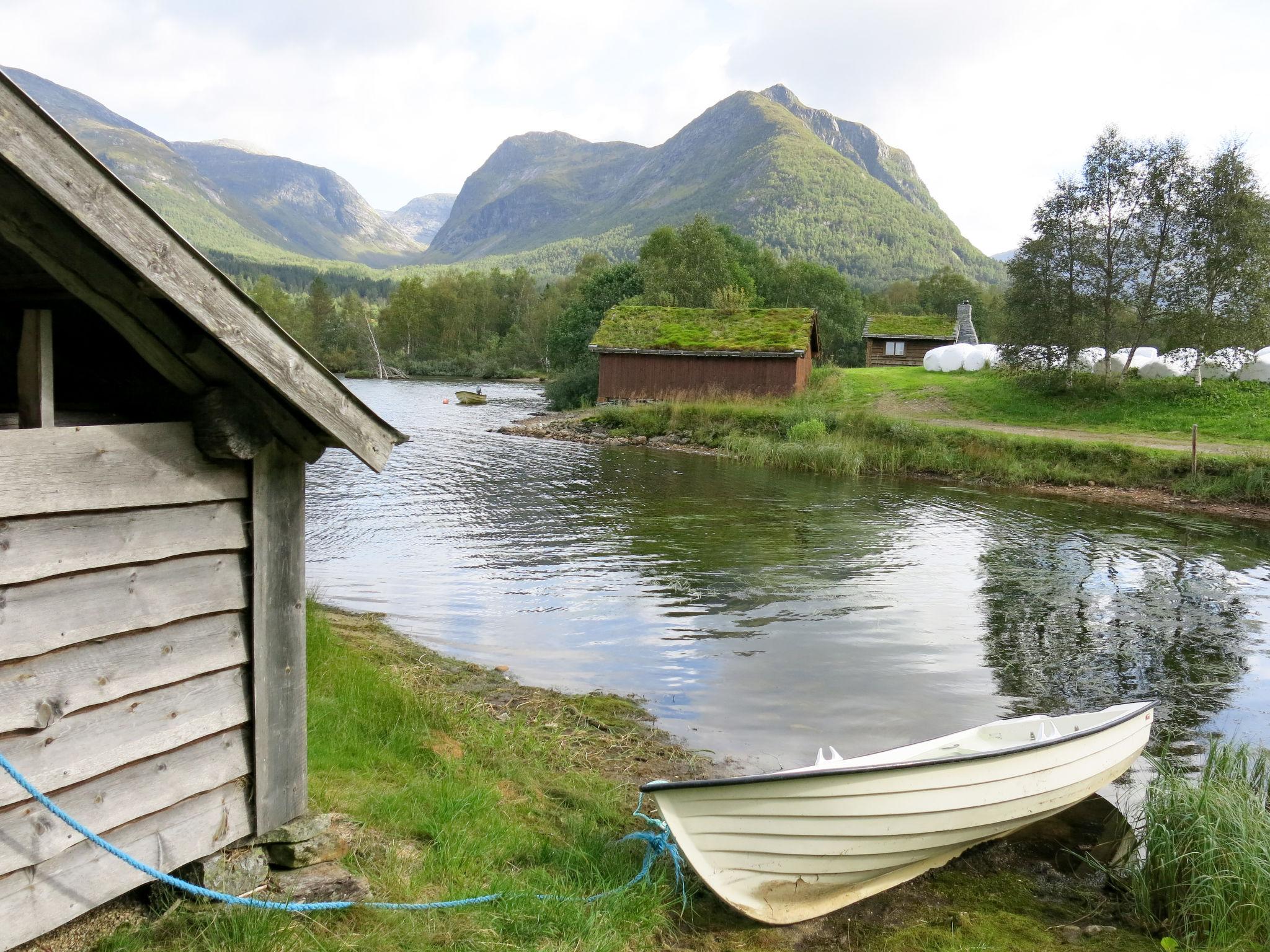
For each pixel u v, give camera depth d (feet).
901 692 28.30
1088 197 107.55
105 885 10.52
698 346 122.11
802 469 85.87
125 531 10.52
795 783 15.46
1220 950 15.21
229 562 11.96
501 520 56.70
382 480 72.95
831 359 260.21
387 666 27.14
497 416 137.39
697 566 45.24
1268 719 27.40
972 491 75.56
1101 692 29.19
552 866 15.85
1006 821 18.63
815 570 45.32
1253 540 57.06
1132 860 18.69
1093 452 81.25
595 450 96.78
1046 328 107.86
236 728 12.26
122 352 12.00
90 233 8.93
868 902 17.17
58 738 9.92
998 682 29.73
